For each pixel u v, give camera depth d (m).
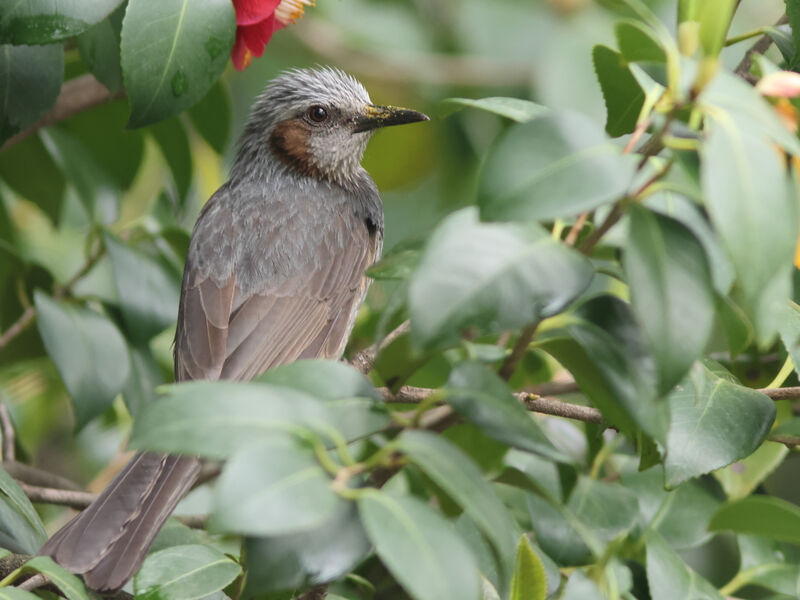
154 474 7.39
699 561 9.22
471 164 12.68
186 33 6.72
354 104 11.44
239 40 7.68
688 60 4.46
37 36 6.77
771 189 3.96
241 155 11.56
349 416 4.54
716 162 3.95
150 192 12.81
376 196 12.09
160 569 5.89
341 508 4.65
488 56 12.36
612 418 5.70
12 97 7.88
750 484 8.16
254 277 10.29
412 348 4.17
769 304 4.06
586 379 5.54
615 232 5.97
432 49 12.65
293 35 12.82
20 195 10.65
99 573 6.62
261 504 3.82
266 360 9.94
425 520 3.93
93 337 9.02
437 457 4.13
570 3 11.17
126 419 11.30
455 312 4.23
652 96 4.94
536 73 11.26
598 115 10.92
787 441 6.65
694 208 5.30
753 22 11.66
